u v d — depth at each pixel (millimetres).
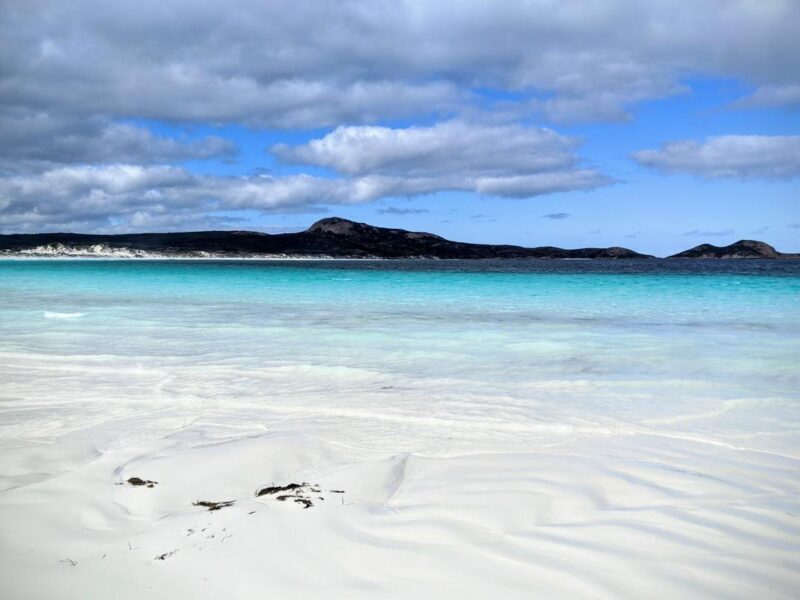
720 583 3137
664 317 17688
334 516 3984
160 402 7672
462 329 14859
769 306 21188
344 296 26406
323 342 12680
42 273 50812
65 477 4773
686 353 11359
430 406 7469
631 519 4012
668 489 4648
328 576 3178
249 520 3879
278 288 31828
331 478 4773
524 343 12539
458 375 9391
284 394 8117
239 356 10984
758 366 10094
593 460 5406
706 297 25328
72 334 13758
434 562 3334
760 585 3123
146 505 4223
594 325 15711
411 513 4102
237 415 7043
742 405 7535
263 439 5809
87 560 3357
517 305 21797
